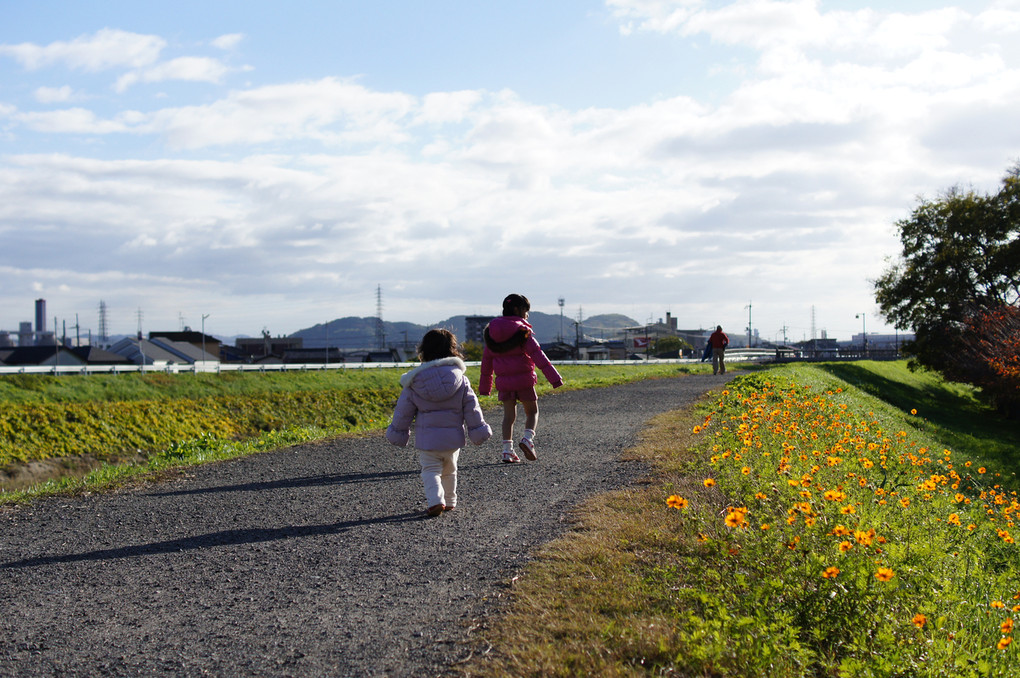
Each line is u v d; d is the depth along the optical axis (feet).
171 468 25.90
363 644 10.50
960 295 132.05
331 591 12.75
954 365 129.08
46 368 97.25
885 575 10.55
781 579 11.80
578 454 27.32
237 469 25.59
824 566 11.91
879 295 140.87
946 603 11.92
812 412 34.24
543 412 44.09
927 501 20.31
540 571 13.30
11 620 11.65
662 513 17.22
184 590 12.98
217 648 10.48
